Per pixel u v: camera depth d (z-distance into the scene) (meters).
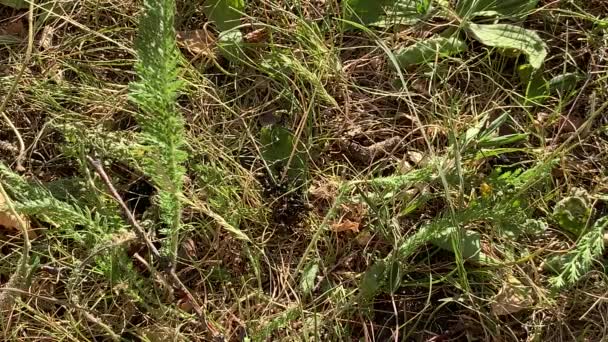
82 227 0.43
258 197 0.44
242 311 0.42
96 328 0.42
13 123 0.46
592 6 0.47
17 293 0.41
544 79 0.46
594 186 0.44
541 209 0.43
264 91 0.47
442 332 0.42
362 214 0.43
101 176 0.39
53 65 0.47
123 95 0.46
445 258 0.43
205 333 0.41
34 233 0.43
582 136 0.45
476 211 0.41
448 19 0.47
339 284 0.43
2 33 0.48
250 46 0.47
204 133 0.45
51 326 0.42
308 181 0.45
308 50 0.46
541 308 0.42
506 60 0.47
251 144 0.45
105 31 0.47
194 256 0.43
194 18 0.48
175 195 0.37
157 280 0.41
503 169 0.45
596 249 0.39
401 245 0.41
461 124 0.45
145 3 0.33
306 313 0.42
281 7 0.48
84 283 0.42
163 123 0.34
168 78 0.33
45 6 0.48
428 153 0.44
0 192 0.41
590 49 0.47
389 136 0.46
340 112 0.46
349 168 0.45
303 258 0.40
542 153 0.44
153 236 0.43
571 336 0.41
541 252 0.43
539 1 0.48
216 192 0.43
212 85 0.46
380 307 0.42
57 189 0.43
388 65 0.47
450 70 0.46
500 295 0.42
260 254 0.43
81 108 0.46
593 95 0.45
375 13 0.47
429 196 0.43
